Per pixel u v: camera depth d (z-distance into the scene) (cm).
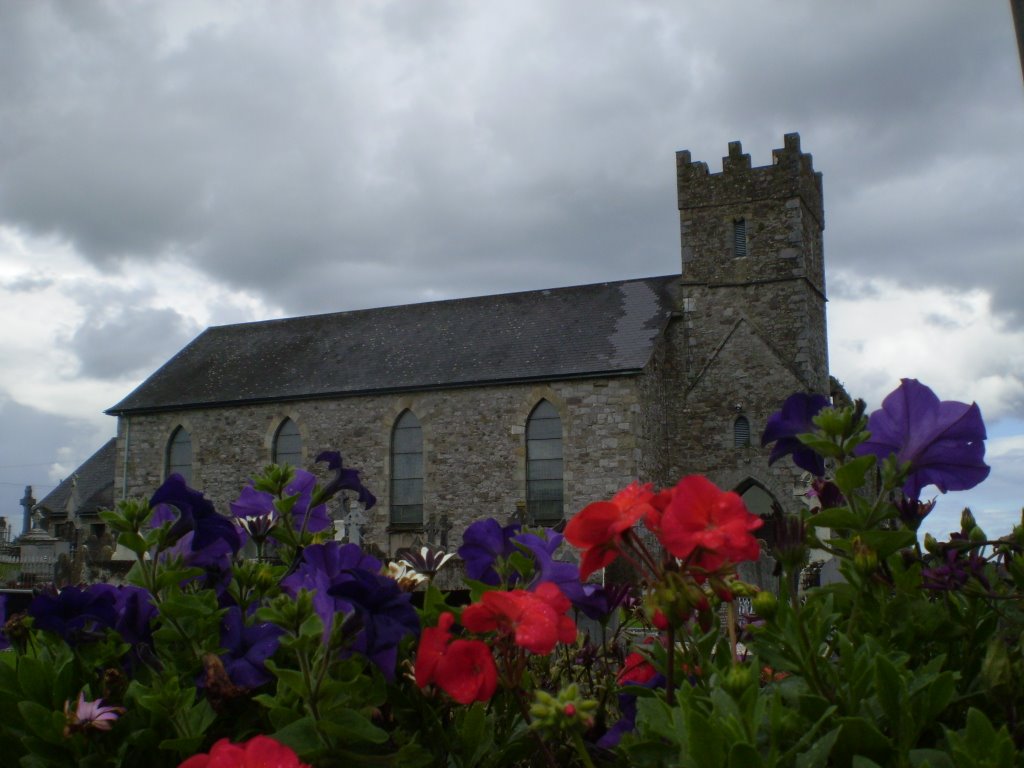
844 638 211
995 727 220
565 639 208
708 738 168
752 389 2961
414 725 251
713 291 3072
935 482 244
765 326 3002
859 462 217
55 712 221
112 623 259
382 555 1861
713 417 2988
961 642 247
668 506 202
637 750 197
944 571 231
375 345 3416
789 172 3041
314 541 322
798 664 212
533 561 283
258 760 173
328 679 208
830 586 247
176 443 3406
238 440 3281
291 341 3644
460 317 3438
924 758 182
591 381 2825
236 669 240
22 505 4816
